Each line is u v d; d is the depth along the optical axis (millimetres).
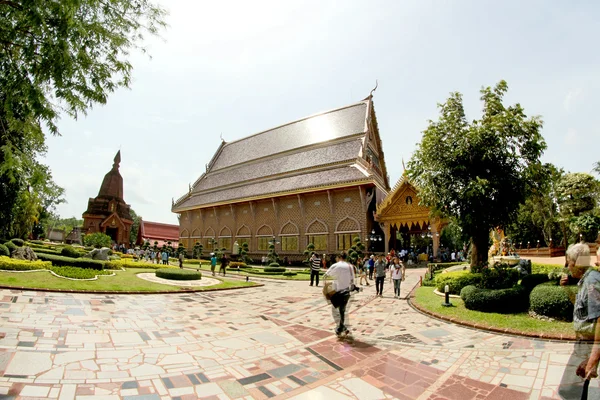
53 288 11086
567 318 8039
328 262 33562
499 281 10734
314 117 45625
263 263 37250
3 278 11414
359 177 32562
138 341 6426
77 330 6785
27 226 28672
